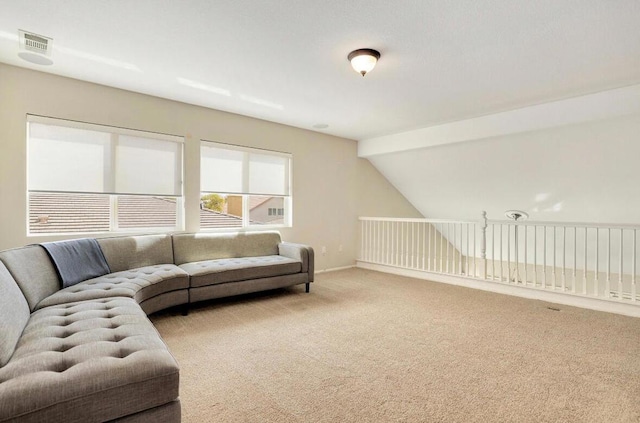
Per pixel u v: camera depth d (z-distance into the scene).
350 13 2.19
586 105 3.60
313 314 3.28
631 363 2.25
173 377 1.38
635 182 4.02
